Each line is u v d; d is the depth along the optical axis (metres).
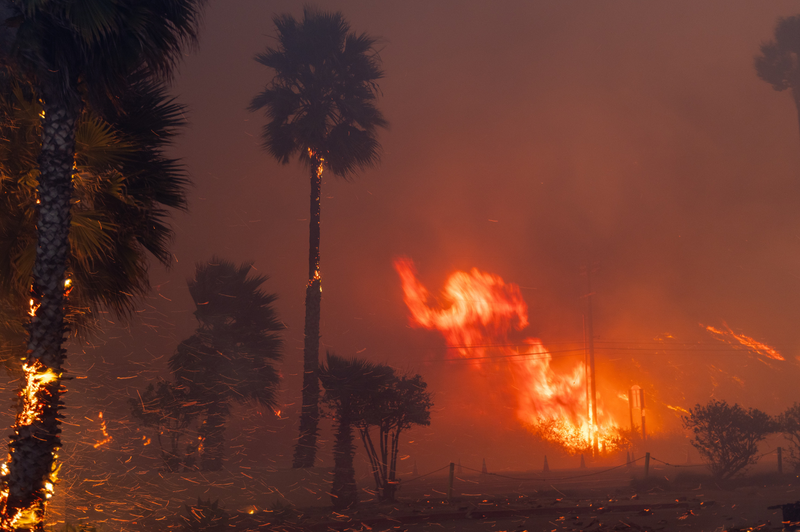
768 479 17.70
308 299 19.59
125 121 7.67
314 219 20.53
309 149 21.61
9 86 6.90
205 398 17.62
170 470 16.58
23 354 7.69
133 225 7.43
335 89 22.72
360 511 13.20
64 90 6.47
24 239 7.00
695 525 9.50
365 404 15.38
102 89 6.80
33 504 6.04
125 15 6.74
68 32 6.54
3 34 6.29
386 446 15.98
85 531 6.88
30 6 6.17
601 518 10.97
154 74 7.41
